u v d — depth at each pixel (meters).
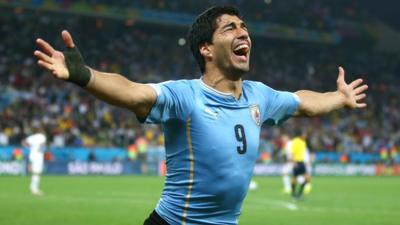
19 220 14.23
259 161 43.12
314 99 5.36
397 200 22.27
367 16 71.12
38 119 39.94
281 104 5.12
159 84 4.47
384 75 66.06
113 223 13.92
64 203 18.81
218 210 4.64
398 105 60.44
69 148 37.78
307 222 14.77
